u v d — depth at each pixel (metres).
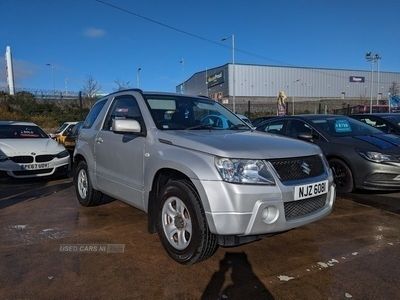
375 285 3.65
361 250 4.50
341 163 7.16
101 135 5.77
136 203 4.88
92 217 5.88
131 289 3.59
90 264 4.12
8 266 4.07
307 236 4.96
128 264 4.12
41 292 3.52
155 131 4.65
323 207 4.30
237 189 3.66
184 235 4.07
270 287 3.63
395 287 3.61
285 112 40.28
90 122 6.44
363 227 5.32
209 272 3.93
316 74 92.44
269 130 8.89
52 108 32.25
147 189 4.60
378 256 4.32
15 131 10.33
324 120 8.16
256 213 3.67
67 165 9.51
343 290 3.56
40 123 29.19
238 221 3.65
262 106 62.56
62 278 3.79
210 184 3.74
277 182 3.81
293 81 89.62
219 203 3.68
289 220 3.90
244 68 83.75
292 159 4.05
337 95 95.19
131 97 5.41
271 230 3.77
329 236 4.96
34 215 6.04
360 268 4.02
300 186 3.92
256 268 4.02
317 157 4.36
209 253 3.96
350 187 7.05
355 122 8.31
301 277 3.82
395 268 4.01
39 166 8.95
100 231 5.20
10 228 5.36
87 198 6.30
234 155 3.77
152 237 4.95
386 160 6.74
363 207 6.37
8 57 40.00
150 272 3.93
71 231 5.21
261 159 3.83
